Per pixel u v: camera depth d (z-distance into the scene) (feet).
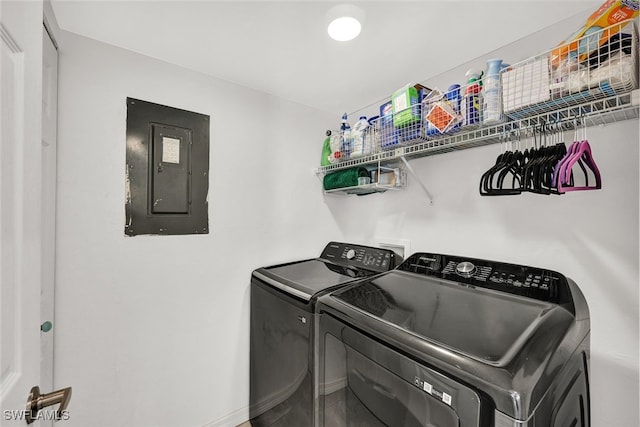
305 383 4.43
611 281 3.54
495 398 2.11
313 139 7.20
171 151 5.14
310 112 7.14
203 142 5.51
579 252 3.80
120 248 4.65
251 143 6.16
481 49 4.73
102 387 4.50
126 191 4.69
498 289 3.84
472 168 4.99
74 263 4.25
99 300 4.47
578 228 3.81
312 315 4.35
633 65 2.58
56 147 4.09
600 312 3.62
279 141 6.60
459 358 2.40
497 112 3.49
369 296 3.88
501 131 3.73
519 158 3.51
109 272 4.55
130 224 4.73
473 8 3.77
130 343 4.75
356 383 3.40
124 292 4.69
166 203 5.09
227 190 5.82
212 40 4.50
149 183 4.92
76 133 4.27
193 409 5.40
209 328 5.58
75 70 4.27
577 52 2.82
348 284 4.92
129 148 4.73
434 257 4.91
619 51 2.58
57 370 4.13
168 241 5.11
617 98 2.74
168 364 5.12
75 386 4.28
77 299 4.28
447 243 5.36
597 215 3.66
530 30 4.23
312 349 4.33
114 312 4.60
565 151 3.18
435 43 4.54
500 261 4.58
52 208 4.00
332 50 4.76
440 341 2.66
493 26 4.14
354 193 7.14
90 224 4.38
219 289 5.71
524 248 4.33
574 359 2.86
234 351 5.89
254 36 4.39
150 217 4.93
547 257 4.09
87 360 4.37
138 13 3.85
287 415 4.85
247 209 6.10
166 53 4.85
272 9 3.78
